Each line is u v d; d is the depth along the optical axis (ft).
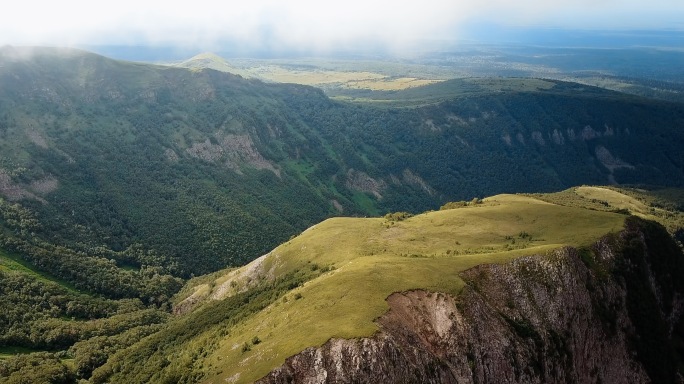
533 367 302.66
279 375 236.22
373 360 242.99
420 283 304.91
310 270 423.64
